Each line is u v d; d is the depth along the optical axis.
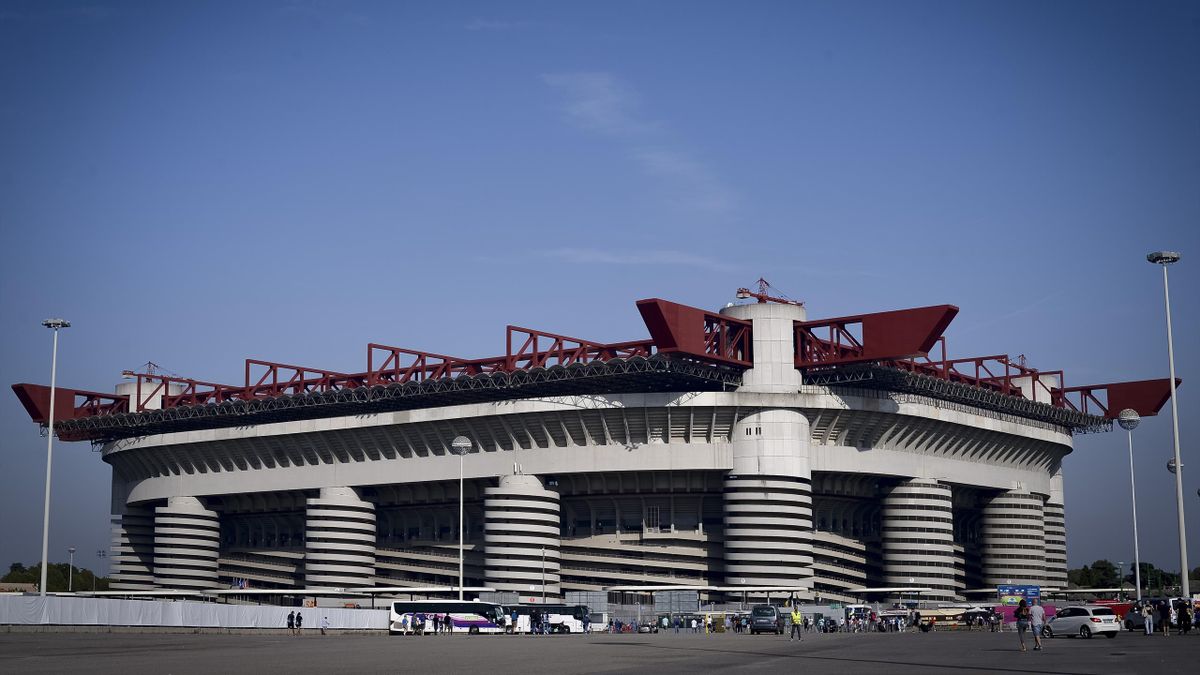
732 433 143.62
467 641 91.69
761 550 141.38
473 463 152.38
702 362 137.38
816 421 145.00
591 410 142.88
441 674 48.12
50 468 107.19
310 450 164.75
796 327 143.50
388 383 152.25
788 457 141.88
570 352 142.00
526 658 62.16
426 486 160.00
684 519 151.62
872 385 145.75
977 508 175.75
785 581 141.25
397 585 164.75
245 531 183.62
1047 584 177.00
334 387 159.62
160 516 178.00
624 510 153.38
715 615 131.88
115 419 174.25
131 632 96.56
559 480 151.25
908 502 155.50
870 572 160.62
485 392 146.50
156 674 47.09
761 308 143.00
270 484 169.38
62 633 90.69
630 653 68.50
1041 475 180.88
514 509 147.75
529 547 147.62
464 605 118.50
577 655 65.62
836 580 154.00
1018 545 172.62
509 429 148.50
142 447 178.00
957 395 152.75
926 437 156.00
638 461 144.25
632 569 152.62
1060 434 178.88
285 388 164.00
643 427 144.12
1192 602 106.94
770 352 142.38
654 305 127.75
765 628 114.69
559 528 153.00
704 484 147.38
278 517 178.12
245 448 169.88
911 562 155.00
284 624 112.94
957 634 106.81
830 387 144.75
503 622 118.81
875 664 55.81
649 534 151.00
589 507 154.50
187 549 176.50
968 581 177.00
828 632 125.62
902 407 149.50
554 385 141.38
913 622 136.75
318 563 162.62
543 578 147.62
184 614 102.19
